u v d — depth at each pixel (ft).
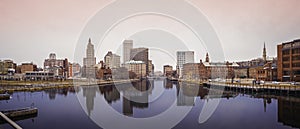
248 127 69.41
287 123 74.28
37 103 122.01
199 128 65.82
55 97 148.05
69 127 69.41
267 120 78.74
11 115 78.69
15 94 164.76
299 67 177.37
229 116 84.38
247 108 101.76
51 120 79.15
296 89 140.67
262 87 160.25
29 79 295.89
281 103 116.57
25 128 69.51
